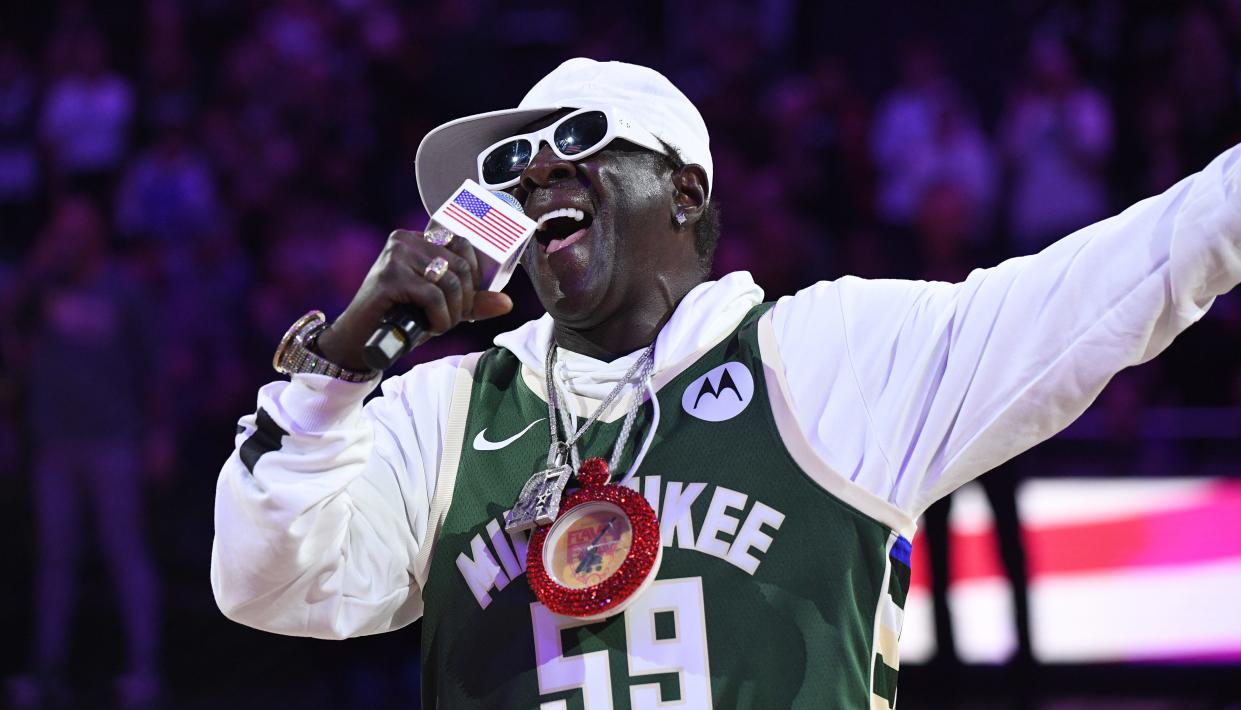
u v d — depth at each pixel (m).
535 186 2.31
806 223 8.52
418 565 2.29
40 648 7.30
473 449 2.32
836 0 11.28
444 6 10.70
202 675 7.62
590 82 2.37
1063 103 8.73
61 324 7.26
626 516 2.13
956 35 10.99
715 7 11.34
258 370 8.65
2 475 8.65
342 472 2.06
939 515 6.24
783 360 2.23
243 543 2.06
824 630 2.07
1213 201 1.98
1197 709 6.14
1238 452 7.18
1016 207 8.70
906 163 9.02
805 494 2.13
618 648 2.09
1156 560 6.38
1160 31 9.78
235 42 11.27
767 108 9.45
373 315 1.96
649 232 2.33
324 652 7.56
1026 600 6.18
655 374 2.27
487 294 1.99
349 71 10.08
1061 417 2.11
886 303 2.25
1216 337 7.73
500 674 2.14
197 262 9.03
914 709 6.23
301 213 9.04
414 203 9.41
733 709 2.05
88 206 7.54
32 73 10.52
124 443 7.33
